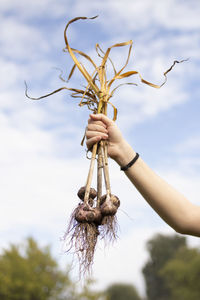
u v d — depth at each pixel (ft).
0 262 82.89
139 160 6.64
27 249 85.10
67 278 77.97
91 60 7.97
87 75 7.91
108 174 7.16
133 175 6.54
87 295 76.02
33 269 81.56
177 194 6.31
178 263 168.45
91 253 7.00
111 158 7.00
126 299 219.41
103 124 7.13
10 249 84.43
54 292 79.97
